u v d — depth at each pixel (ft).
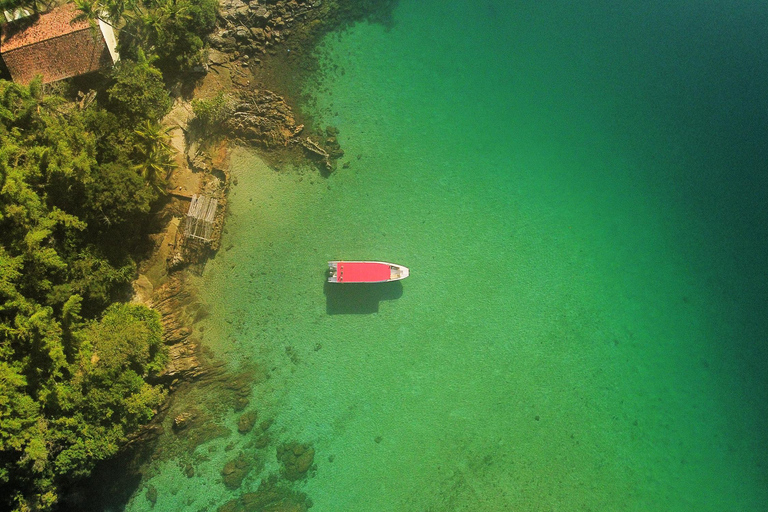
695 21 136.67
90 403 99.30
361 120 129.49
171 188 120.47
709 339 131.64
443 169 130.31
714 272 132.77
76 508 116.47
